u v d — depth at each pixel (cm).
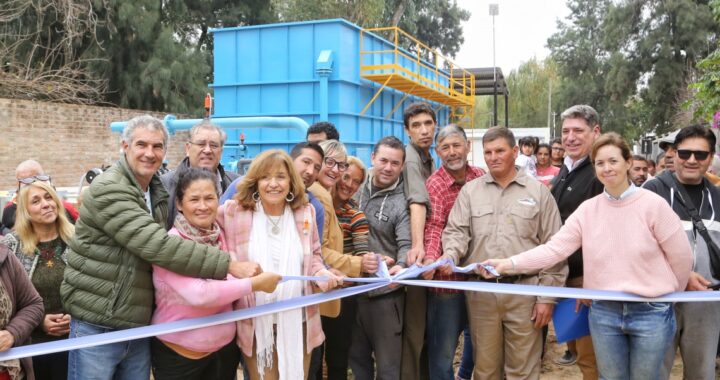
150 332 277
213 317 290
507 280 363
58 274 362
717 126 784
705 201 363
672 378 520
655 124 2905
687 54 2789
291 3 2573
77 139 1412
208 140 404
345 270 351
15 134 1289
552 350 623
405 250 384
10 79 1539
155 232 272
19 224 358
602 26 3350
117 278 281
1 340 282
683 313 360
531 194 363
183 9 2244
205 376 313
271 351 304
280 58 1077
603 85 3488
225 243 306
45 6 1761
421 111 419
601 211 325
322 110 1024
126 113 1538
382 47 1222
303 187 312
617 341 322
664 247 310
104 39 1978
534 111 4978
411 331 407
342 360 401
